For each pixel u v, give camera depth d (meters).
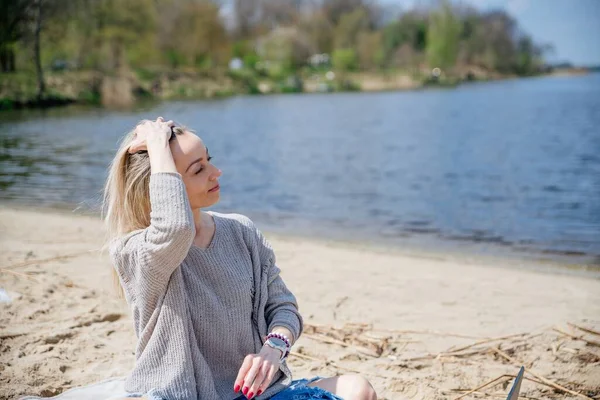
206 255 2.43
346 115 37.16
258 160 18.30
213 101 50.22
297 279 6.06
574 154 19.09
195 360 2.36
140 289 2.35
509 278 6.28
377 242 8.23
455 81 85.12
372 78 83.44
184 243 2.26
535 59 100.50
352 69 86.12
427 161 18.14
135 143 2.44
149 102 46.47
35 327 4.36
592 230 9.12
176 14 64.06
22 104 37.84
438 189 13.36
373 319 4.88
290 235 8.63
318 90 74.19
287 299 2.59
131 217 2.49
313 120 33.53
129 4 54.44
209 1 70.12
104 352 4.02
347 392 2.45
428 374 3.81
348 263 6.79
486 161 18.00
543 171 15.85
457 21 91.56
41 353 3.94
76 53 47.75
